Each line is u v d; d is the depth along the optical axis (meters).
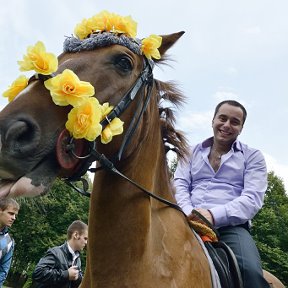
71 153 1.00
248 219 1.54
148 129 1.23
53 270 2.56
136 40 1.21
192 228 1.41
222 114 1.71
